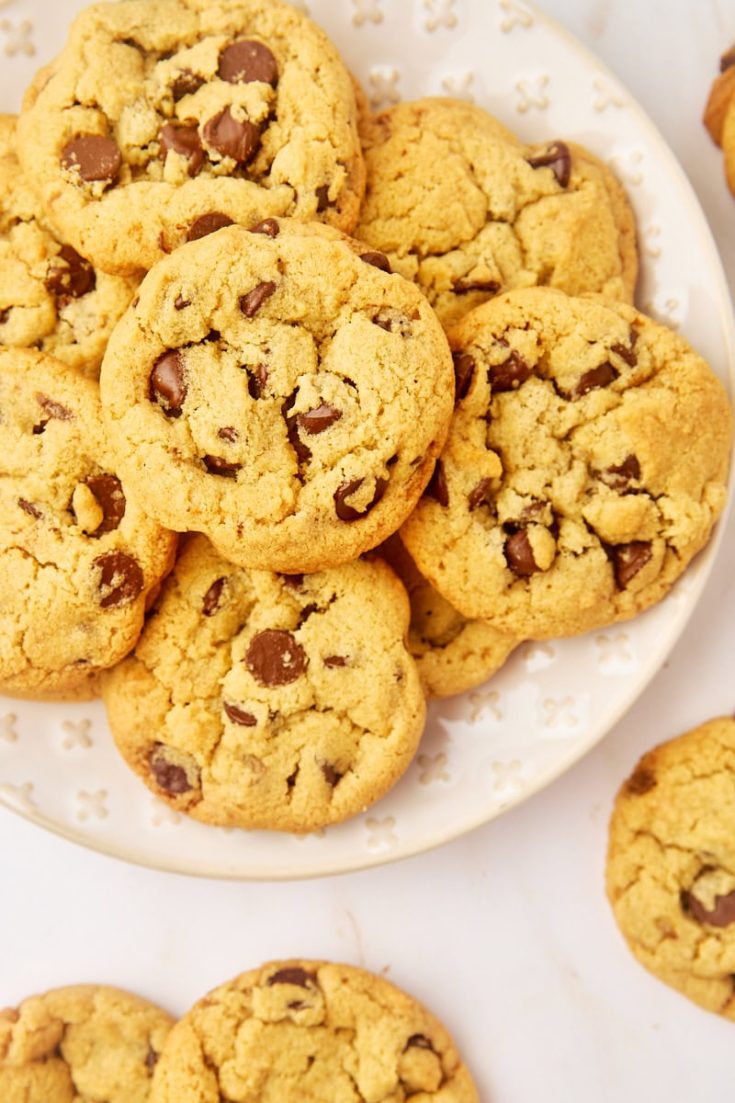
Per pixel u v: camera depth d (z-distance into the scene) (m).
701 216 0.41
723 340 0.41
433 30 0.41
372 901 0.44
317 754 0.40
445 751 0.42
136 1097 0.43
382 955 0.44
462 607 0.40
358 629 0.40
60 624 0.39
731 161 0.43
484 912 0.44
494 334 0.39
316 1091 0.43
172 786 0.41
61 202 0.39
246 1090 0.42
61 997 0.44
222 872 0.42
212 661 0.40
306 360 0.38
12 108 0.41
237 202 0.39
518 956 0.44
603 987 0.44
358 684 0.40
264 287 0.38
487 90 0.42
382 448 0.38
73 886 0.45
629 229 0.41
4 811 0.45
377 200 0.40
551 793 0.44
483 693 0.42
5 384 0.39
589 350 0.39
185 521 0.38
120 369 0.38
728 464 0.40
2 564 0.39
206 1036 0.43
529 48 0.41
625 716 0.44
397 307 0.38
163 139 0.39
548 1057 0.44
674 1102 0.44
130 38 0.39
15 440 0.39
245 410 0.37
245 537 0.38
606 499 0.39
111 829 0.42
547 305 0.39
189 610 0.40
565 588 0.40
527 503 0.39
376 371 0.38
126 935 0.44
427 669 0.41
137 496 0.38
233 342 0.38
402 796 0.42
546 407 0.39
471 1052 0.44
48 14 0.41
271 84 0.39
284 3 0.40
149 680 0.40
